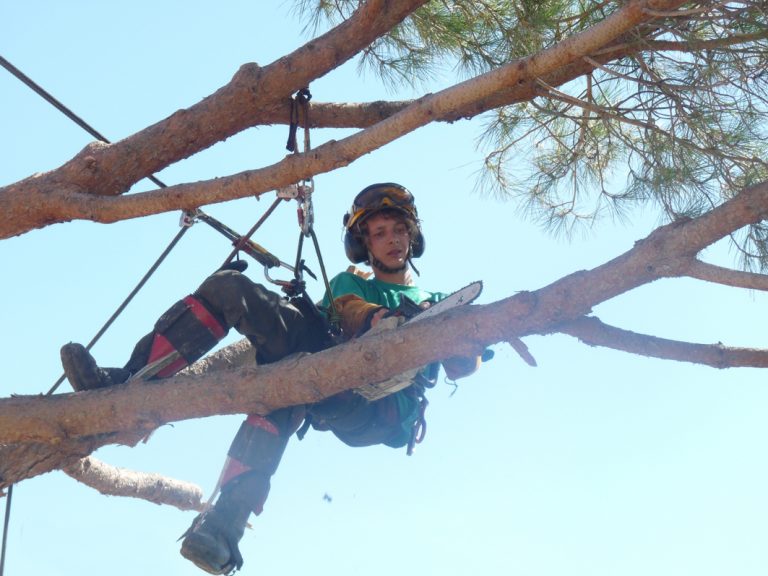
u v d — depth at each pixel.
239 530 4.49
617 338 4.38
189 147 5.01
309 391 4.19
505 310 4.01
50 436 4.35
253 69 4.94
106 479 5.41
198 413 4.29
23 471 4.42
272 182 4.36
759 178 4.97
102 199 4.65
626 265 3.90
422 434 4.98
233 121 4.98
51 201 4.77
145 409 4.29
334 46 4.88
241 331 4.56
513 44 5.60
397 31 6.01
